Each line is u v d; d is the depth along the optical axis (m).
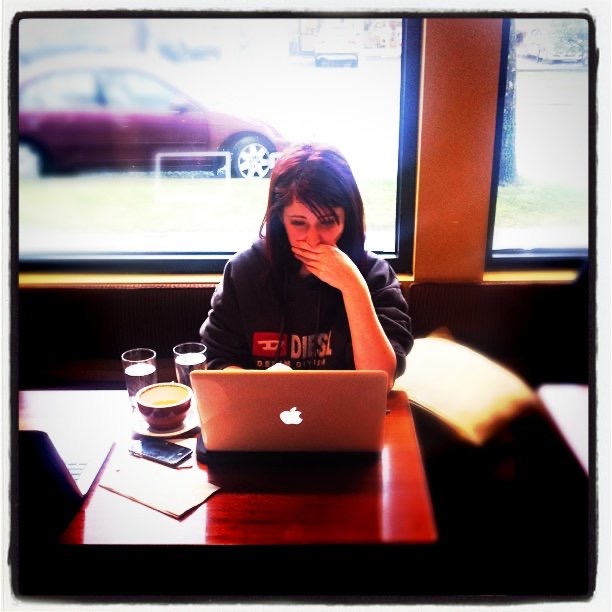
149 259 2.22
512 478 1.65
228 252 2.28
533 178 2.07
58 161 2.18
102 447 1.22
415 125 2.10
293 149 1.72
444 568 1.27
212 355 1.66
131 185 2.27
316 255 1.61
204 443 1.18
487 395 1.95
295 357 1.67
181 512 1.04
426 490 1.09
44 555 1.23
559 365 2.08
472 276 2.16
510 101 2.02
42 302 2.14
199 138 2.27
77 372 2.11
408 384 1.97
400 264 2.21
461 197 2.12
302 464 1.16
